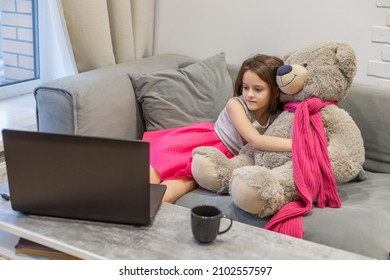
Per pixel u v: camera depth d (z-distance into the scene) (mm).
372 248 1529
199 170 1813
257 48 2494
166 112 2186
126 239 1360
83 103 1953
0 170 2119
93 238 1361
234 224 1454
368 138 2100
